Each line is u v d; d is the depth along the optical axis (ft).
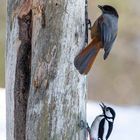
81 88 39.42
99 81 113.09
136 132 73.36
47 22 38.37
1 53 97.71
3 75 96.94
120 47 115.24
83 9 39.22
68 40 38.65
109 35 38.73
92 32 39.09
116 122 76.38
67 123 39.09
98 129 41.50
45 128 38.83
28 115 39.22
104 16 39.22
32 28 38.78
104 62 113.60
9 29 40.04
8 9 40.11
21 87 39.75
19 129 39.99
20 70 39.65
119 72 114.42
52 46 38.47
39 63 38.65
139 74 114.93
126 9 114.42
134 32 115.85
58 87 38.65
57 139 38.96
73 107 39.17
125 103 113.39
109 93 113.19
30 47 39.34
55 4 38.27
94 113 73.97
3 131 64.54
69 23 38.60
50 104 38.68
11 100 40.24
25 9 38.91
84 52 37.81
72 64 38.78
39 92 38.78
